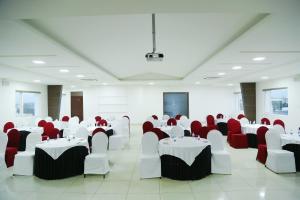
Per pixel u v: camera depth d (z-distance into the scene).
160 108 14.73
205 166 4.63
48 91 12.12
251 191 3.94
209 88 14.98
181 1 2.34
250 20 3.39
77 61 5.64
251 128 7.57
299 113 8.73
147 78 11.62
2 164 5.29
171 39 4.64
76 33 3.97
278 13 2.68
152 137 4.89
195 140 5.18
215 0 2.31
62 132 8.61
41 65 6.17
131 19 3.57
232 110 15.02
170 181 4.45
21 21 2.96
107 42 4.75
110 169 5.29
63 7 2.43
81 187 4.21
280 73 8.38
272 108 11.06
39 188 4.18
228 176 4.70
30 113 11.05
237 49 4.57
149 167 4.62
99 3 2.36
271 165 5.02
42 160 4.63
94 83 12.46
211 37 4.37
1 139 5.38
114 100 14.67
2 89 8.90
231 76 9.53
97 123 8.88
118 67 8.17
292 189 4.01
